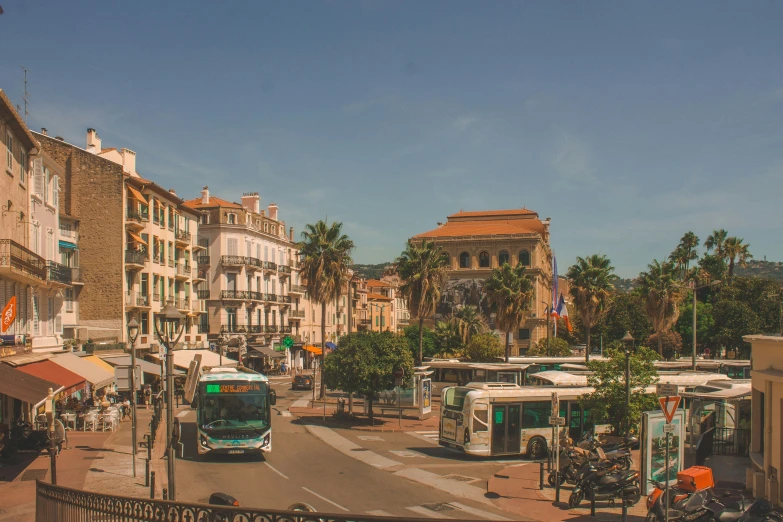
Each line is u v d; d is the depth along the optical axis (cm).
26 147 2875
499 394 2611
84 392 3728
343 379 3575
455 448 2648
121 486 1952
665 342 7256
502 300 4947
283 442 3016
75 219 4741
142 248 5147
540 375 3150
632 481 1823
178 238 5850
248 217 7469
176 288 5884
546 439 2678
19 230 2777
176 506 886
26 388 2055
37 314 3145
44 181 3259
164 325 1528
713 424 2192
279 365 8088
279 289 8300
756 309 6938
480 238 8444
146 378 4997
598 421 2598
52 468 1572
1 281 2555
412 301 4941
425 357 7381
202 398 2416
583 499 1897
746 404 2112
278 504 1794
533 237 8312
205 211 7175
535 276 8306
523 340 8206
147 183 5156
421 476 2264
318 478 2195
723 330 6819
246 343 7262
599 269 5038
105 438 2903
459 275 8381
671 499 1492
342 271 5044
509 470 2352
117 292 4778
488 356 5662
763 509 1364
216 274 7100
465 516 1716
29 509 1602
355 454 2728
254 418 2419
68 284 3612
